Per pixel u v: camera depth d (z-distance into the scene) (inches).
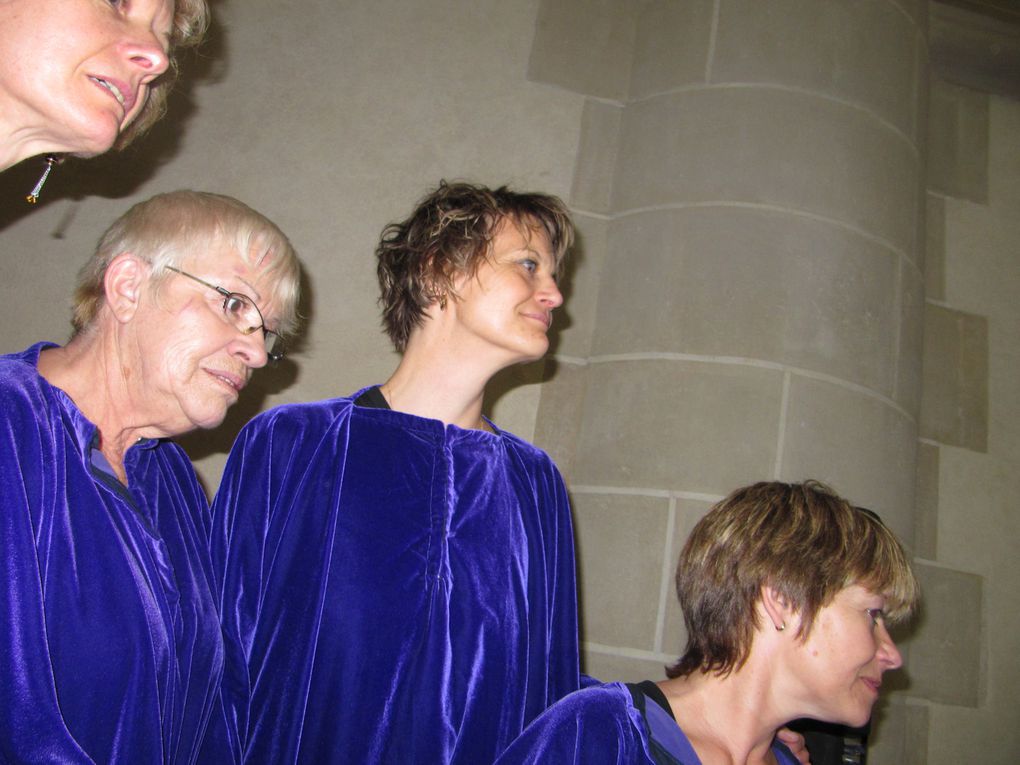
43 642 36.0
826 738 75.9
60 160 40.8
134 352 44.3
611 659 95.3
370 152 119.0
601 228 119.1
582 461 106.6
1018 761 122.4
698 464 99.0
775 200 109.1
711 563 48.4
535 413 111.6
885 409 108.5
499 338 57.9
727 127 113.0
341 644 51.3
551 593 60.0
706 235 108.5
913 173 121.3
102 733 38.5
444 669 52.2
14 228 106.1
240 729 51.1
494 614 54.6
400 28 124.5
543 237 61.8
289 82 119.0
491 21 127.3
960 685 123.7
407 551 53.7
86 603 38.7
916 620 124.3
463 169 120.6
